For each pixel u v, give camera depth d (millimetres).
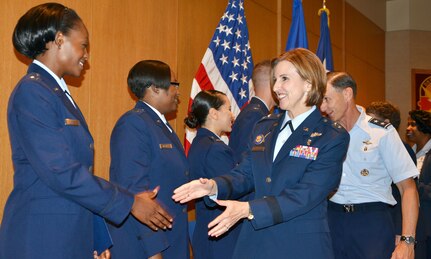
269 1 6020
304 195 1782
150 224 2031
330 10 7828
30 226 1799
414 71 9945
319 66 1917
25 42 1920
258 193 1896
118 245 2379
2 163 2869
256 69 3541
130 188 2305
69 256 1834
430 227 3807
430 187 3777
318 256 1812
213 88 4020
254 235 1874
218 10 5008
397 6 10164
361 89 9016
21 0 3004
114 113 3711
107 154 3639
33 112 1793
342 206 2686
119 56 3771
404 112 9938
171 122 4355
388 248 2605
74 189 1787
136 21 3949
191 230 3557
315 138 1871
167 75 2656
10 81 2928
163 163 2467
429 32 10055
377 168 2668
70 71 1999
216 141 3072
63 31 1942
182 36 4484
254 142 2018
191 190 1872
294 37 4488
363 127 2703
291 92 1891
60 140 1810
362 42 9117
